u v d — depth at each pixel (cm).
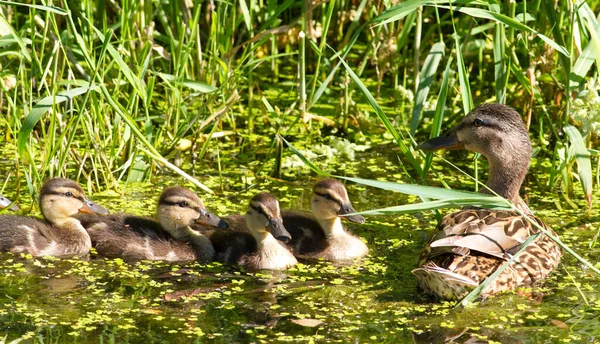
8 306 1027
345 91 1644
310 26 1717
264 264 1189
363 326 998
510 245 1097
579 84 1402
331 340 961
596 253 1211
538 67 1586
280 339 960
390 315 1028
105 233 1232
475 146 1270
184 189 1258
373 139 1642
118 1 1727
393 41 1714
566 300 1071
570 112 1363
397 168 1516
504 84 1429
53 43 1470
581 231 1288
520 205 1274
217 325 993
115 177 1445
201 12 1783
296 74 1809
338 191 1244
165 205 1240
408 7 1330
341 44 1711
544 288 1101
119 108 1306
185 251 1219
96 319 998
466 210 1168
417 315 1029
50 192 1223
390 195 1415
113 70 1590
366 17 1819
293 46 1864
